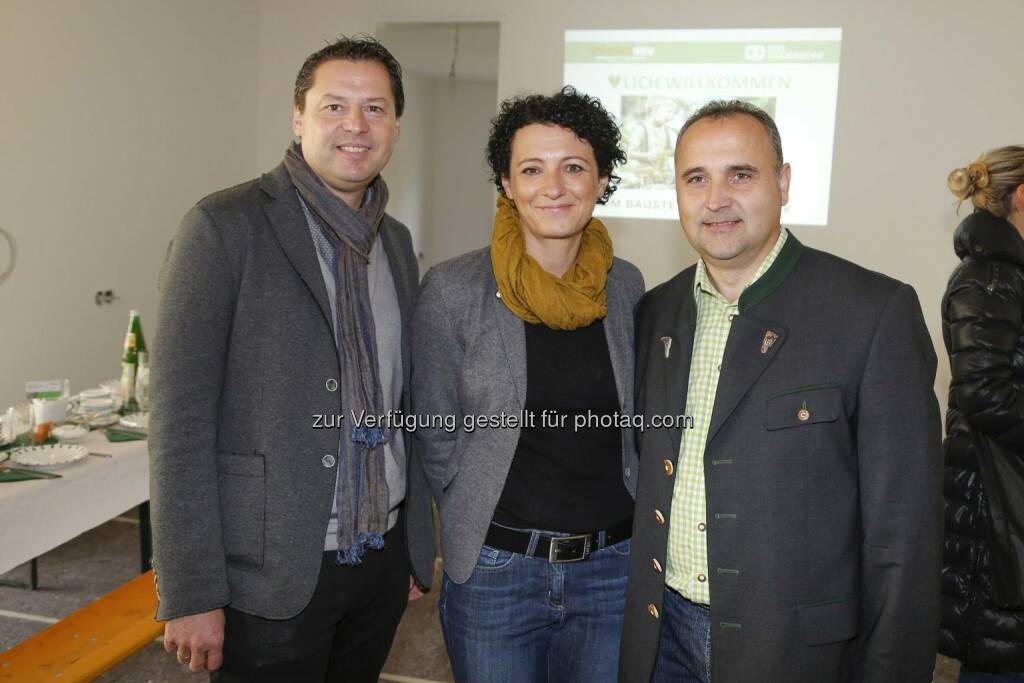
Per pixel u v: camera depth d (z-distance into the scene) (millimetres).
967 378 1552
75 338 3922
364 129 1334
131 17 4176
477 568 1425
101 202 4039
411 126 8445
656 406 1349
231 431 1300
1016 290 1555
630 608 1356
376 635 1536
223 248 1268
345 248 1388
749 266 1267
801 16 4738
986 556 1614
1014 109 4504
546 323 1402
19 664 1793
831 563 1180
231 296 1274
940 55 4566
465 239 9203
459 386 1470
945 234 4656
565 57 5043
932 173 4641
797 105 4777
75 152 3838
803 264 1259
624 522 1465
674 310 1402
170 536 1218
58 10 3670
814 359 1181
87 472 2143
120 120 4141
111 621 2018
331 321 1342
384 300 1491
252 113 5449
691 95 4914
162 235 4555
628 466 1467
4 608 2811
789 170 1294
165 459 1218
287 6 5398
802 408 1168
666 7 4906
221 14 5004
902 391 1142
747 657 1197
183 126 4684
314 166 1369
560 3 5027
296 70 5449
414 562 1570
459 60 7582
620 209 5078
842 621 1179
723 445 1226
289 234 1328
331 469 1328
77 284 3912
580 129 1394
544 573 1414
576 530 1409
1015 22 4453
